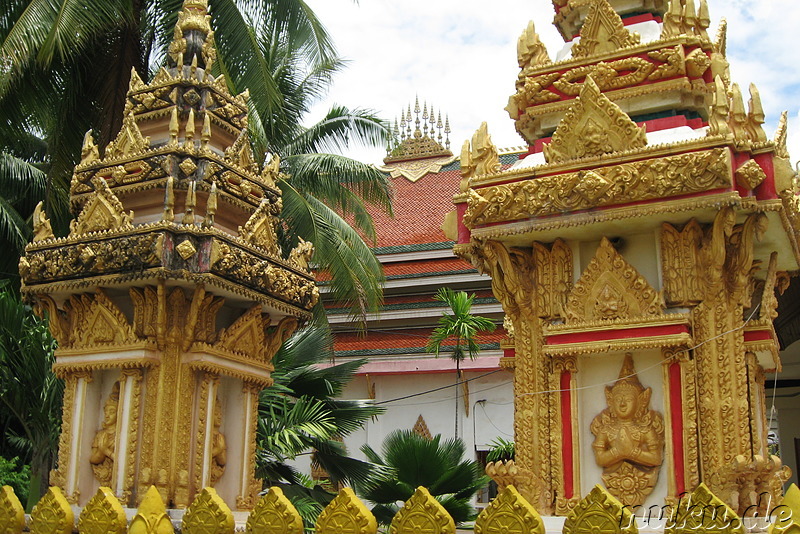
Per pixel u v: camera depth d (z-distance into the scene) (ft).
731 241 20.48
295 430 42.93
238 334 23.99
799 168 26.61
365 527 17.42
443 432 84.02
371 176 63.98
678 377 20.06
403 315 87.97
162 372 22.50
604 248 21.16
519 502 16.61
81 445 23.04
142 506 19.92
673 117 23.45
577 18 26.89
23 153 70.95
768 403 51.96
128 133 24.97
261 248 24.70
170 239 22.30
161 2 54.75
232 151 25.34
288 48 63.93
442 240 92.12
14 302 43.98
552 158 21.83
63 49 48.75
